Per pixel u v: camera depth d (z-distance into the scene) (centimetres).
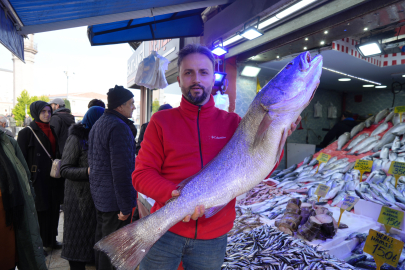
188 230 105
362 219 239
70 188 237
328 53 430
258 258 162
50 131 312
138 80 469
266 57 432
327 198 289
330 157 374
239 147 100
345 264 156
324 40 330
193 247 108
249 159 98
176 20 383
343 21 265
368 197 257
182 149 107
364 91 848
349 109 887
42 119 303
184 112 111
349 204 216
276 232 194
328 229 197
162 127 108
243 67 481
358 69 551
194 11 373
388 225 200
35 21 240
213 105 116
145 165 105
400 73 582
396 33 382
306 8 276
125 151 197
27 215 197
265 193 336
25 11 219
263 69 583
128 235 93
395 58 507
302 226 205
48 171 293
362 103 855
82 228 235
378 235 169
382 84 729
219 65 461
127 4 243
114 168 193
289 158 688
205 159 108
